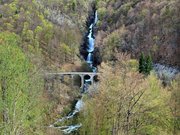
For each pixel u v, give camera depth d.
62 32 112.19
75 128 40.62
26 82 25.98
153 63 87.31
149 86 29.83
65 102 64.12
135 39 96.06
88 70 96.94
